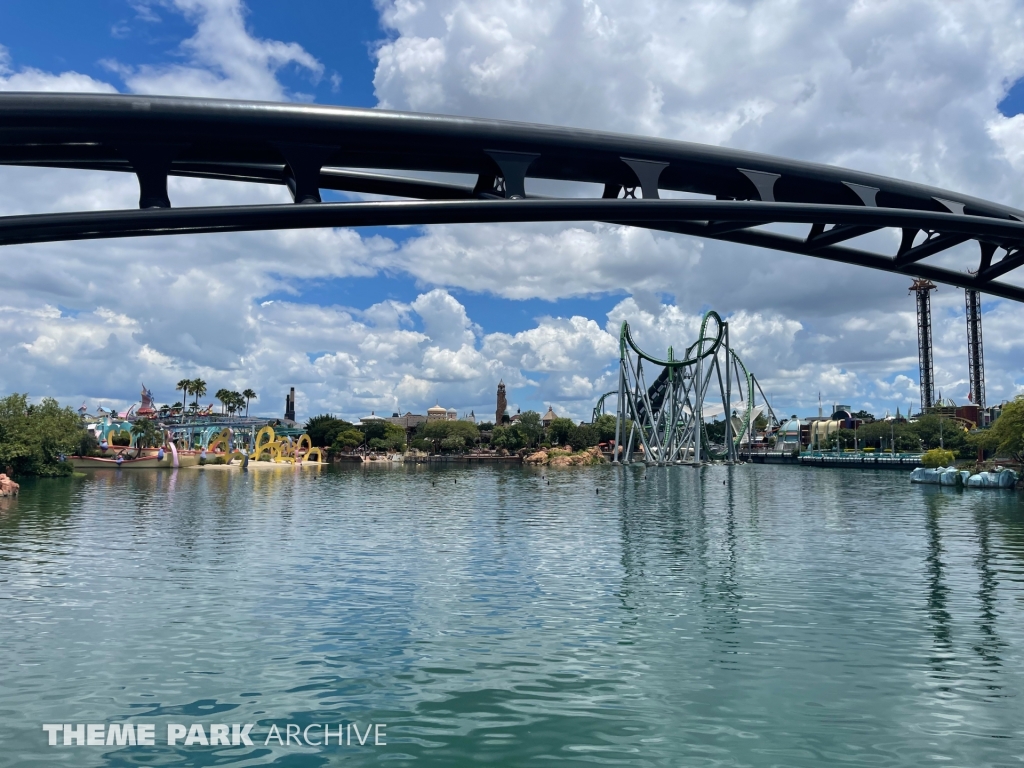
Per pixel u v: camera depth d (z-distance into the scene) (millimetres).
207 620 30516
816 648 26969
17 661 24938
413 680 23297
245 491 114188
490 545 53594
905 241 31344
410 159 22938
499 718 20344
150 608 32625
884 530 64250
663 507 88125
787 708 21141
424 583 38781
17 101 18016
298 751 18312
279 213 19797
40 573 40875
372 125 20766
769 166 26000
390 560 46344
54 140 19062
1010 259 31062
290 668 24422
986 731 19578
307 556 47781
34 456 132750
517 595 35938
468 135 21719
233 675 23703
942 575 41875
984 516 76688
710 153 25016
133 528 62531
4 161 21047
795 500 99312
